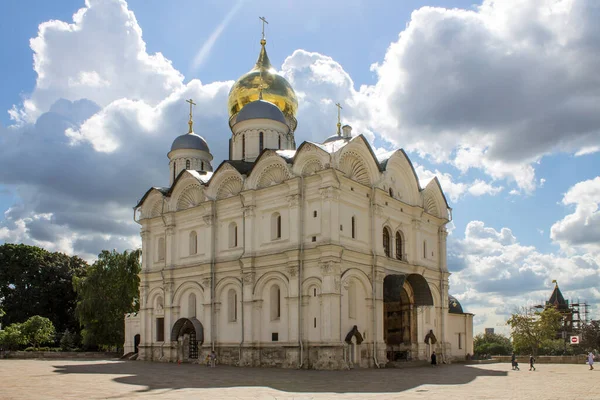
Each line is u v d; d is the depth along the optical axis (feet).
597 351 282.77
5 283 275.59
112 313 221.25
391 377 104.06
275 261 140.87
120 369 128.88
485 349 360.89
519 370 136.15
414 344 147.84
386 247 150.61
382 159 152.46
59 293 284.20
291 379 98.53
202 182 166.50
